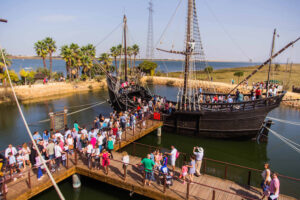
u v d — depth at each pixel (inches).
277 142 819.4
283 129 948.6
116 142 601.3
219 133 771.4
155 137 831.7
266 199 365.7
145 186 395.2
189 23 732.7
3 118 1069.8
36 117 1086.4
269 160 674.8
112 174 436.8
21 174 403.5
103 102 1467.8
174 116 813.9
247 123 752.3
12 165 409.4
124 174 414.3
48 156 435.5
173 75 3363.7
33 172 439.2
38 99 1555.1
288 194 489.1
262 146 786.2
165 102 944.3
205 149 748.0
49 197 441.7
